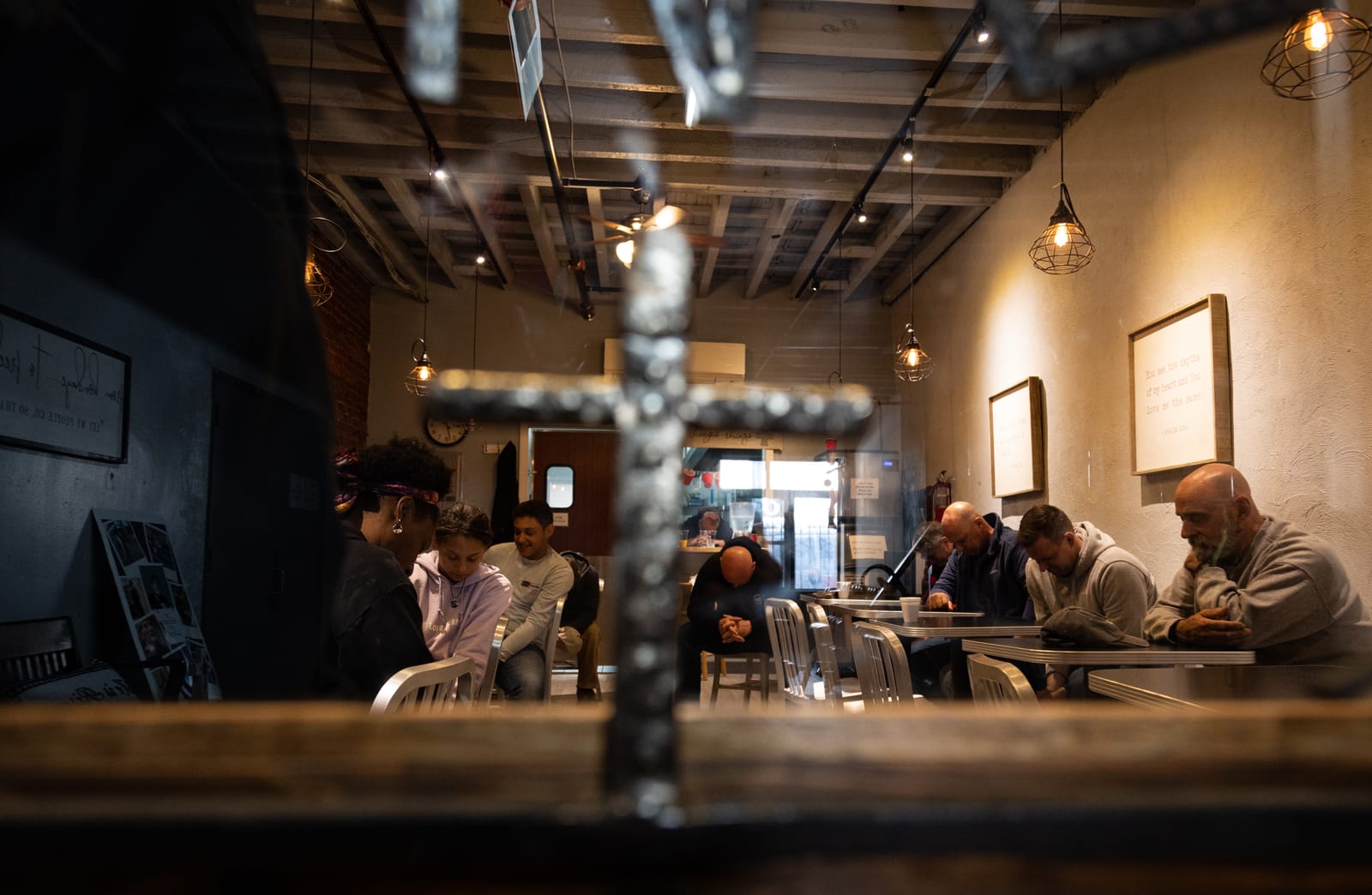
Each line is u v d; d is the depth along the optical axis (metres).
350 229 5.38
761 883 0.19
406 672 1.44
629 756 0.19
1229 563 2.77
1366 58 2.65
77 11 0.90
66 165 1.00
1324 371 2.94
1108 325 4.38
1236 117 3.38
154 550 1.45
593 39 3.06
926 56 3.82
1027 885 0.19
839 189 5.31
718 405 0.19
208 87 1.07
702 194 5.42
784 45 3.83
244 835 0.18
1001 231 5.55
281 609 1.39
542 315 5.76
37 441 1.33
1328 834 0.20
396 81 3.51
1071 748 0.23
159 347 1.39
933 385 6.55
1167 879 0.19
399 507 2.09
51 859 0.18
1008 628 3.28
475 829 0.18
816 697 3.35
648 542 0.19
